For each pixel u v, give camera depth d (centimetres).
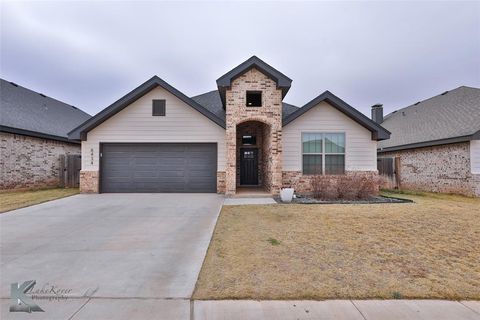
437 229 576
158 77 1168
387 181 1458
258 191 1223
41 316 272
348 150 1183
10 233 573
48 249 475
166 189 1198
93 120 1162
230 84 1086
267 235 539
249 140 1434
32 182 1398
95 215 747
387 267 384
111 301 301
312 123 1186
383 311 279
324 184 1034
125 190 1197
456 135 1209
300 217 691
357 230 568
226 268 384
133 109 1199
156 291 323
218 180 1180
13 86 1664
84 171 1183
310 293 312
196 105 1176
